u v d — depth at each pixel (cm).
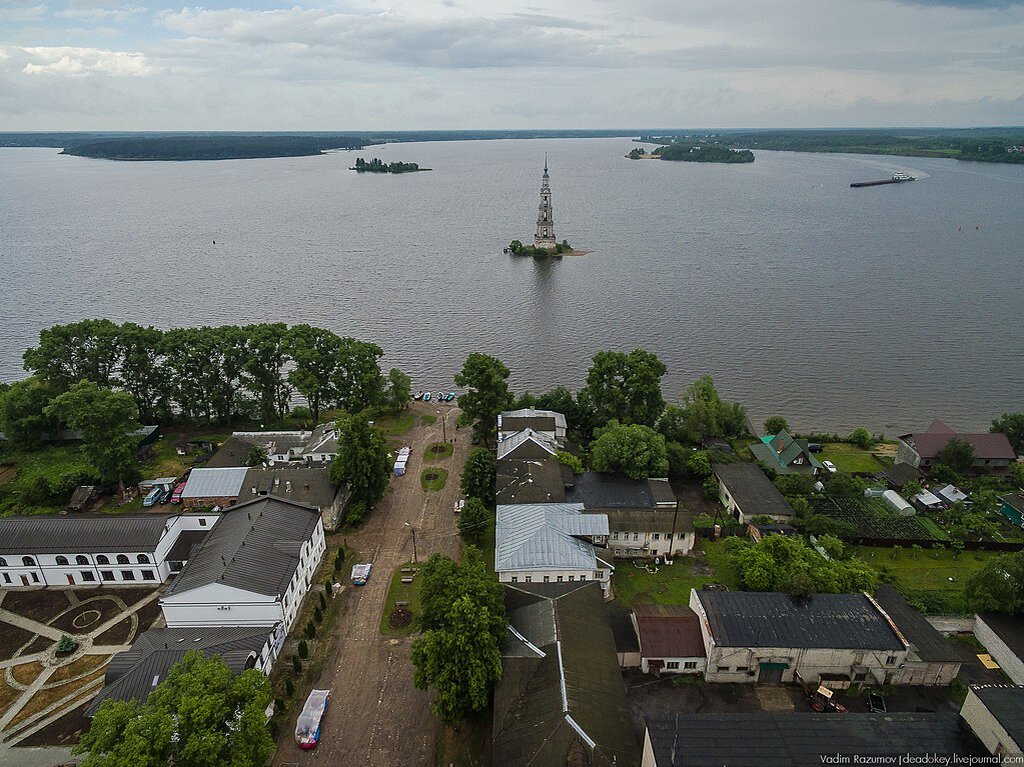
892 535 9200
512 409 12588
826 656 6431
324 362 12800
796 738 4934
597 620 6775
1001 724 4656
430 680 5969
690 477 10831
